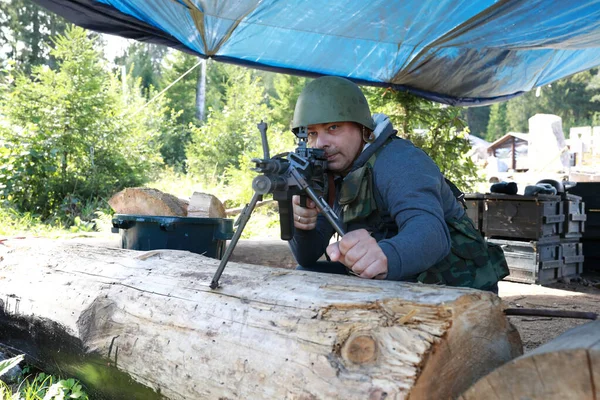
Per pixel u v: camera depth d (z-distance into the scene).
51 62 35.69
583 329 1.49
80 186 11.70
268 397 1.84
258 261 5.82
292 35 6.10
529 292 6.35
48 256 3.43
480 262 2.85
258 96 21.22
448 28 5.98
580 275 7.82
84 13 5.25
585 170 19.20
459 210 2.94
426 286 1.93
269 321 1.97
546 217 6.84
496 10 5.42
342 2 5.22
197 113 32.88
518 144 31.72
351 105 2.72
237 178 15.17
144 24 5.57
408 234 2.34
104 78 13.90
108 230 9.46
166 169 18.64
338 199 2.96
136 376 2.39
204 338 2.13
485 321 1.79
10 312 3.28
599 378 1.24
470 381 1.74
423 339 1.62
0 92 12.08
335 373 1.69
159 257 2.93
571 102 56.22
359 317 1.78
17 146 10.91
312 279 2.18
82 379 2.84
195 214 5.20
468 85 7.87
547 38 6.20
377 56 6.84
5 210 10.09
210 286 2.28
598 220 8.16
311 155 2.43
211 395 2.04
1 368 2.97
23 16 35.38
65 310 2.85
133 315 2.49
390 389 1.57
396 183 2.59
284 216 2.34
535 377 1.34
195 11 5.32
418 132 9.23
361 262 2.19
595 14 5.45
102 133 12.43
